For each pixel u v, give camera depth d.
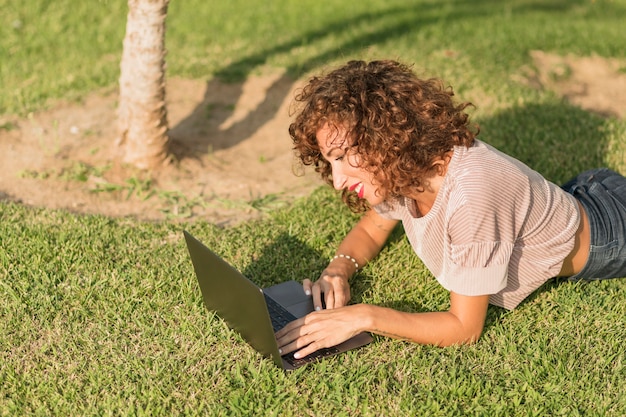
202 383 3.21
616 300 3.79
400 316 3.24
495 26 8.51
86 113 6.29
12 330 3.53
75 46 7.75
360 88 3.00
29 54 7.51
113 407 3.07
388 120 2.96
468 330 3.27
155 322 3.57
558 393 3.18
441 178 3.15
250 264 4.13
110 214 4.86
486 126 5.77
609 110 6.84
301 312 3.55
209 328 3.50
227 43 7.97
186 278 3.90
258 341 3.27
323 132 3.03
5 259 4.00
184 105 6.57
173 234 4.44
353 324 3.19
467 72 6.87
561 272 3.72
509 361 3.37
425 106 3.04
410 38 7.96
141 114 5.18
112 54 7.64
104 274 3.96
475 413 3.07
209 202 5.02
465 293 3.17
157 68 5.08
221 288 3.35
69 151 5.65
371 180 3.14
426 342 3.28
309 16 8.91
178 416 3.05
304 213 4.64
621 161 5.33
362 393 3.15
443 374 3.25
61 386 3.19
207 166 5.54
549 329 3.59
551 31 8.40
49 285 3.85
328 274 3.78
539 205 3.29
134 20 4.92
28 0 8.62
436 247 3.31
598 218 3.62
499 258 3.10
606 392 3.19
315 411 3.08
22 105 6.34
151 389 3.15
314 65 7.27
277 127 6.25
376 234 4.01
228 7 9.10
